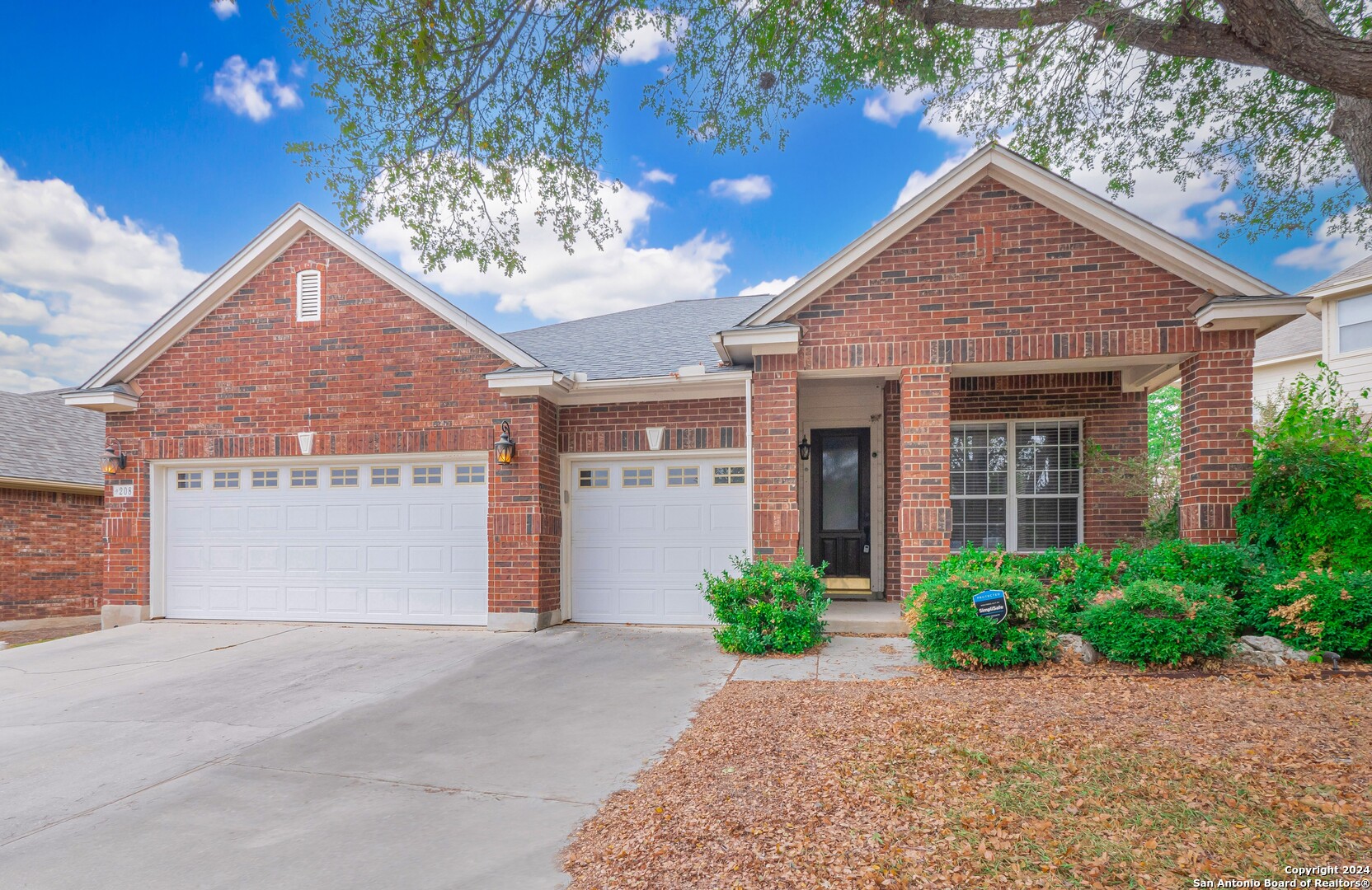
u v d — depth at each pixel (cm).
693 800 405
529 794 436
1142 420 1059
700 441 1016
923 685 639
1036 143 798
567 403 1061
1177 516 1037
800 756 465
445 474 1046
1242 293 796
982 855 326
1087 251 848
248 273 1084
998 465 1115
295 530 1088
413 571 1048
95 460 1566
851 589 1132
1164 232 807
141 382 1112
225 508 1110
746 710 583
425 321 1033
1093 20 524
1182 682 620
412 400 1033
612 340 1270
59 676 791
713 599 829
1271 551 773
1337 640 652
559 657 829
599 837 371
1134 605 672
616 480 1059
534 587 980
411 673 767
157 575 1113
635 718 589
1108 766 425
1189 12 495
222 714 632
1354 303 1456
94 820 416
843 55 670
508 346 993
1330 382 860
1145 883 301
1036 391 1089
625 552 1048
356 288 1055
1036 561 838
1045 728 501
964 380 1109
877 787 406
